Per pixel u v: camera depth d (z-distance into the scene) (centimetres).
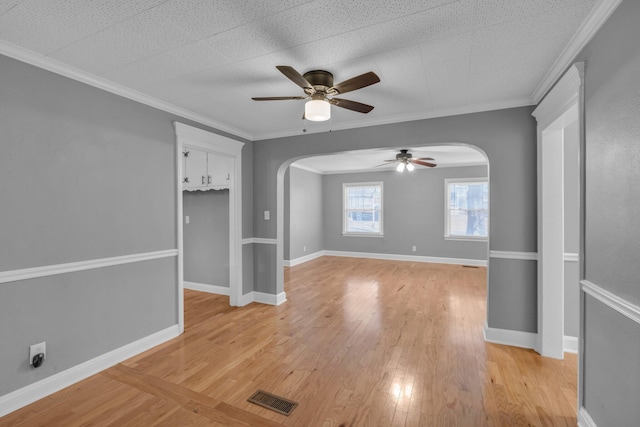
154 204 290
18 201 199
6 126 194
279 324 342
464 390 217
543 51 200
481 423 184
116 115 257
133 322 272
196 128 331
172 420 188
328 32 179
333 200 819
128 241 267
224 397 210
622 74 136
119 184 260
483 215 690
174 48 198
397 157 545
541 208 270
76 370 229
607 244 149
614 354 145
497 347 284
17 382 199
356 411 195
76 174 230
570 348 276
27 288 204
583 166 173
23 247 202
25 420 187
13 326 198
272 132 405
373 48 196
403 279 554
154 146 290
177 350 280
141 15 163
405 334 313
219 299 439
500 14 162
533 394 212
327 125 366
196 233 485
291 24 171
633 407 130
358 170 786
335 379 231
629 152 131
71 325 228
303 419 188
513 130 288
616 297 140
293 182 695
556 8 156
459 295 452
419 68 224
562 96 207
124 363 257
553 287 265
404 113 324
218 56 208
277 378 233
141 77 240
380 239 773
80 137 233
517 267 288
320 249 819
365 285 513
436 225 721
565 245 277
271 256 419
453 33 180
